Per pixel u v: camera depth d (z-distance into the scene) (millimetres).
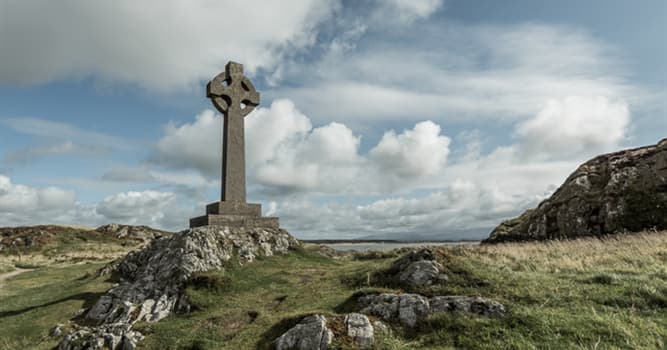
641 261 16953
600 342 8930
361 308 12648
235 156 27219
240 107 28062
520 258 19312
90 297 21406
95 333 14766
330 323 10711
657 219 30750
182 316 16344
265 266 22453
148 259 24188
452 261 15281
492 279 13656
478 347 9430
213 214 25750
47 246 73062
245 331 12656
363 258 28500
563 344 8969
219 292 18250
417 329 10953
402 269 15727
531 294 12188
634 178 36094
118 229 91688
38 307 20812
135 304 17812
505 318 10461
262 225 27078
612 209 34312
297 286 18656
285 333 10758
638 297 11438
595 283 13141
